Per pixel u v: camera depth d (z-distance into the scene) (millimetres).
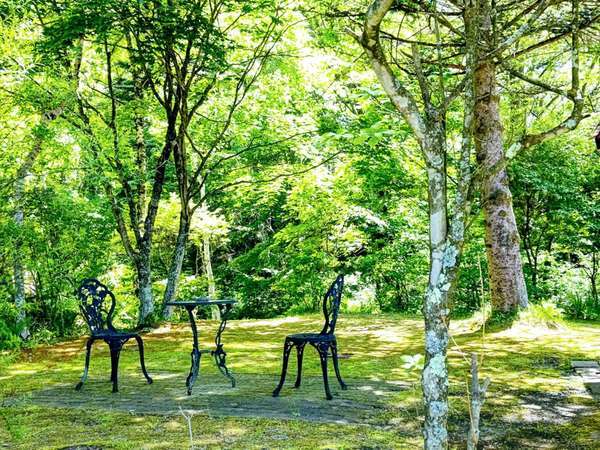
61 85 8820
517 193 11617
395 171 10805
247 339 8492
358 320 10594
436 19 2582
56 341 8797
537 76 8516
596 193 12570
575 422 3822
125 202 12820
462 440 3475
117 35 9000
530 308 8086
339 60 10422
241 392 4926
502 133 7832
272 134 12117
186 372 6051
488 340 7191
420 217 13898
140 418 4074
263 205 17578
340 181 13039
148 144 14508
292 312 14125
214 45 8430
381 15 2293
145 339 8727
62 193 9844
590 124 11664
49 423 3984
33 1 8086
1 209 8734
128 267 14062
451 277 2277
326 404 4402
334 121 11961
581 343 6867
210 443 3424
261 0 9062
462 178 2324
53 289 9602
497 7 5133
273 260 16453
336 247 14578
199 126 12438
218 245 19031
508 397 4504
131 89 10922
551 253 12742
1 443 3523
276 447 3320
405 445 3359
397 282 14375
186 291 16016
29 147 9055
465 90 2375
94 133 9664
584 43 6395
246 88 10367
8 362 6148
